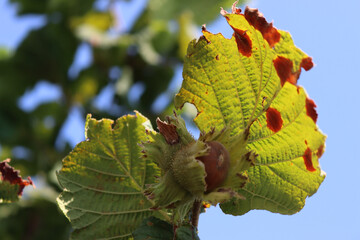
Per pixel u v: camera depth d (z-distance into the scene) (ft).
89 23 5.04
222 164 1.37
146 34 4.94
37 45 4.90
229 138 1.39
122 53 4.77
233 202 1.51
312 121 1.49
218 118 1.49
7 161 1.60
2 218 4.11
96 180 1.51
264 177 1.51
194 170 1.36
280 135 1.50
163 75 4.82
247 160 1.38
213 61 1.47
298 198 1.52
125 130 1.50
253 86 1.48
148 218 1.46
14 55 4.91
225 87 1.48
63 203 1.50
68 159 1.51
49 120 4.94
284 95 1.48
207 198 1.36
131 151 1.51
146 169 1.51
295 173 1.51
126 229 1.51
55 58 4.93
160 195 1.37
